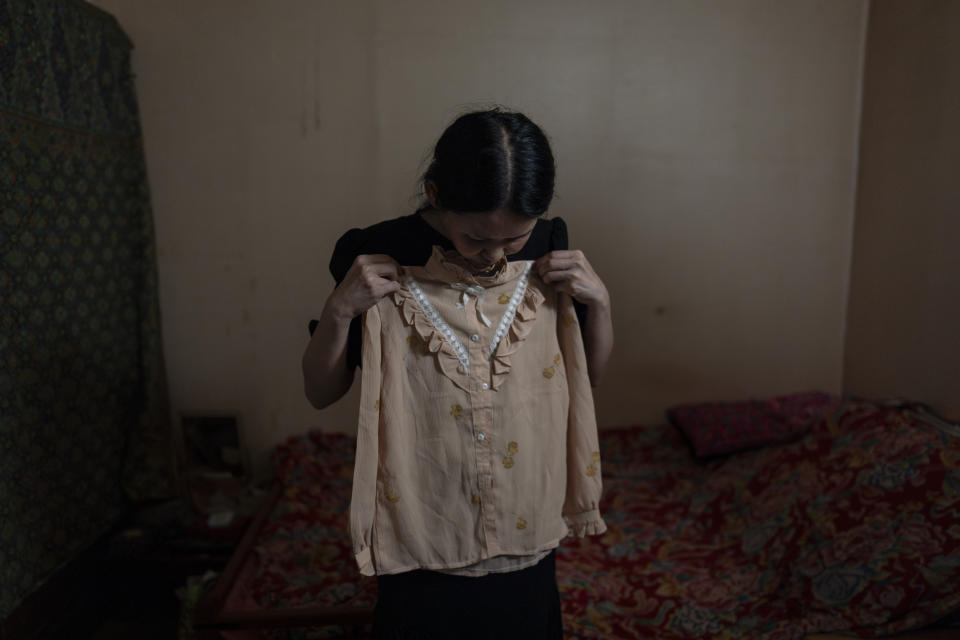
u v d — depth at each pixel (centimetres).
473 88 266
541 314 111
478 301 107
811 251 290
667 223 284
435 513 109
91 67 224
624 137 276
